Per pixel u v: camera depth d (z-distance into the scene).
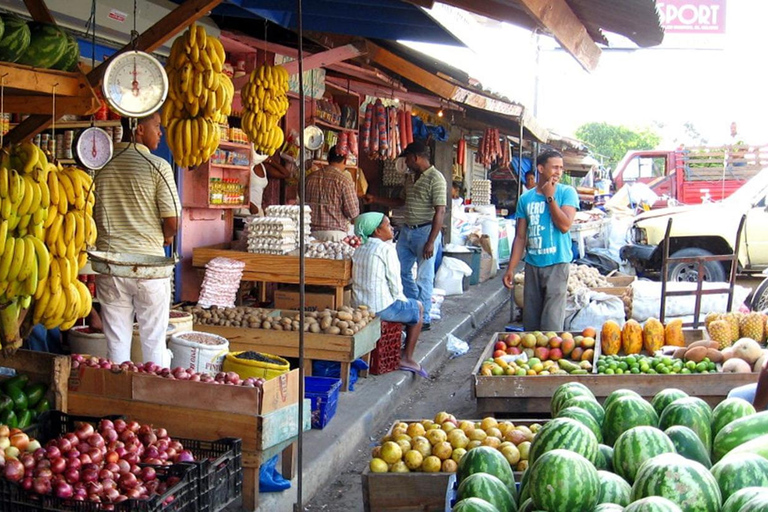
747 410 3.46
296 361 6.99
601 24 4.09
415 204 9.36
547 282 7.44
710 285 9.55
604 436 3.64
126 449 3.74
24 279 3.28
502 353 6.99
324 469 5.41
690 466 2.66
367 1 5.87
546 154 7.37
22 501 3.30
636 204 20.73
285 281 8.07
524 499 3.10
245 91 6.01
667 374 6.13
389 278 7.66
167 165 5.47
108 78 3.81
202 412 4.44
